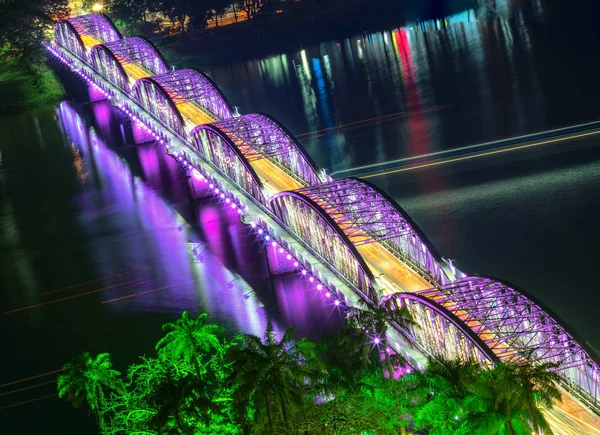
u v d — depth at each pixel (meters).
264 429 86.88
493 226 162.62
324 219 129.38
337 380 91.31
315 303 137.88
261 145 174.50
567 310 129.12
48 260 178.25
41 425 119.38
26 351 142.75
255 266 156.50
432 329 103.88
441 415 78.75
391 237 126.88
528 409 72.25
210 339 103.75
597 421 88.38
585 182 173.88
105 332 143.88
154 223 185.75
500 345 99.25
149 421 90.75
